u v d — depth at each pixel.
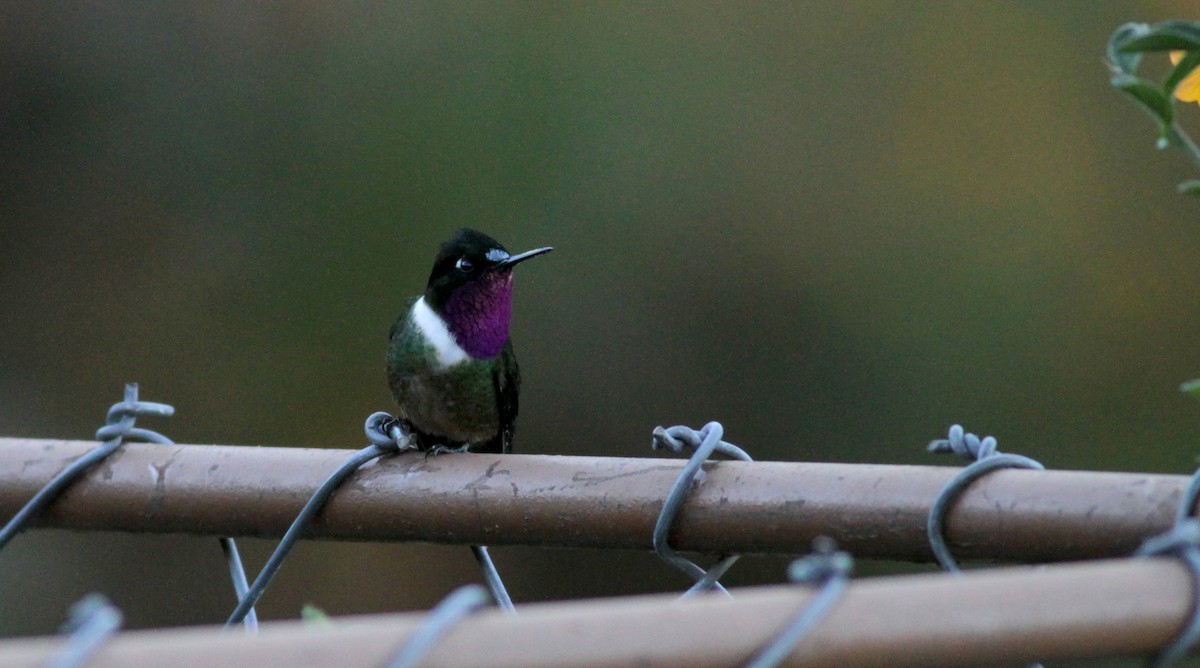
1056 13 14.01
